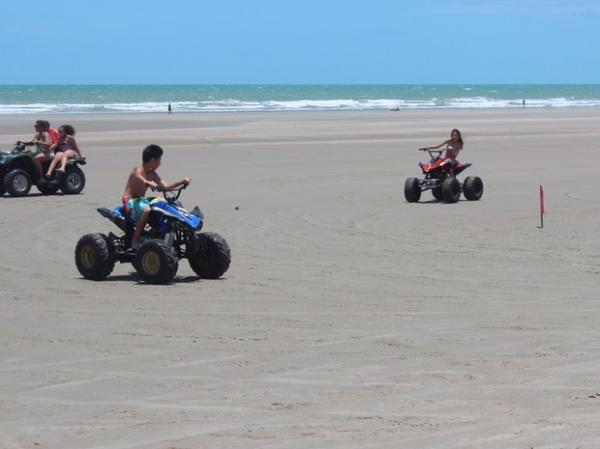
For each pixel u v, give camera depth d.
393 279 18.56
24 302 16.73
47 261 21.22
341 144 60.69
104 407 10.45
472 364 12.02
